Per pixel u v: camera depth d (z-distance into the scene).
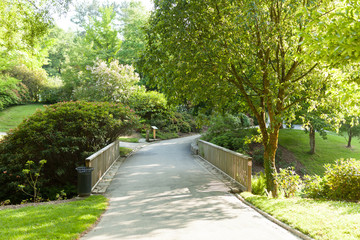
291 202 6.74
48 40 19.11
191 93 9.44
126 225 5.35
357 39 3.90
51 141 11.30
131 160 15.12
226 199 7.44
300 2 7.71
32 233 4.66
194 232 4.88
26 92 38.44
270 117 9.44
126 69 25.53
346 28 4.03
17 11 11.30
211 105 10.09
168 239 4.55
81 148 12.38
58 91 40.62
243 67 9.58
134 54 36.19
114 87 24.16
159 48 8.88
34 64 17.27
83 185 7.87
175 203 7.04
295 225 4.96
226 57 8.06
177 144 23.03
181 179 10.09
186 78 8.80
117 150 15.73
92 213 6.05
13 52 13.68
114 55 36.31
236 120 21.72
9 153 10.71
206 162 14.10
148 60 8.53
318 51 4.36
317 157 23.19
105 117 13.62
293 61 9.17
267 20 8.27
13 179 10.02
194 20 7.98
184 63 8.45
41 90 40.88
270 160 9.70
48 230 4.85
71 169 11.81
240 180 9.04
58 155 11.27
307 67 9.39
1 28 11.95
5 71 35.62
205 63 8.48
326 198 7.85
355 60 4.13
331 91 7.24
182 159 15.25
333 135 31.53
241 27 7.89
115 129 14.61
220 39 8.01
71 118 12.42
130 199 7.54
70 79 39.47
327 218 5.18
